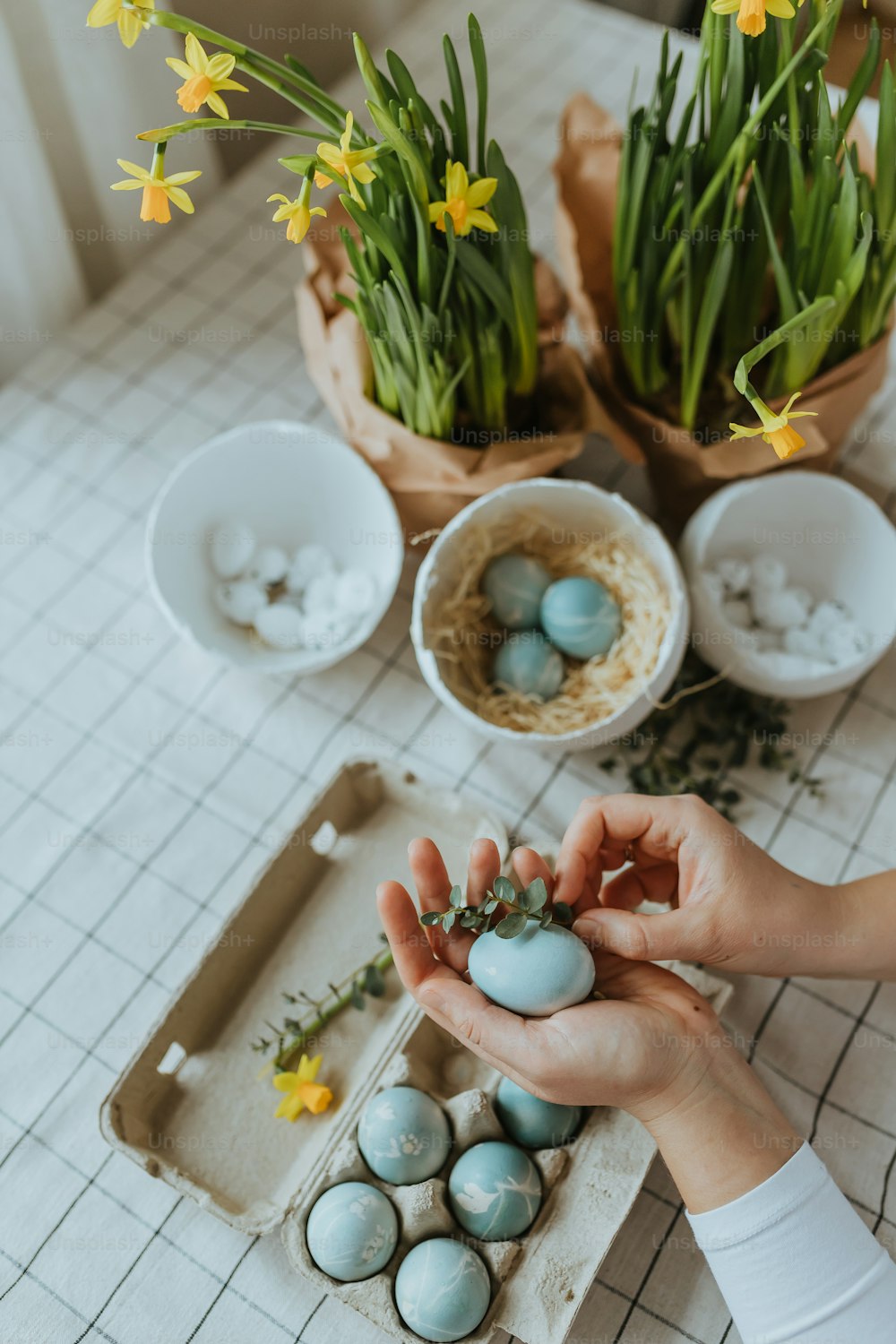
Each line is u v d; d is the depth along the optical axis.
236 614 0.88
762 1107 0.69
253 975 0.81
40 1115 0.78
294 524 0.92
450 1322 0.66
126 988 0.82
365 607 0.86
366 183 0.72
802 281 0.79
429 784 0.83
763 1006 0.79
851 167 0.73
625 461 0.97
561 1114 0.72
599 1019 0.66
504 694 0.85
